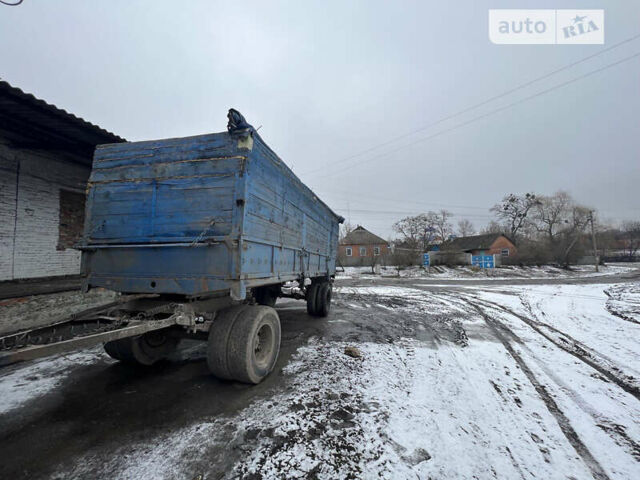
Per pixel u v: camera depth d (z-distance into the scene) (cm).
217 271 305
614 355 460
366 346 498
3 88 370
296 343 518
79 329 268
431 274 2984
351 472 205
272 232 400
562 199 4191
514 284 1848
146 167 348
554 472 208
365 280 2323
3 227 524
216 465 212
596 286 1638
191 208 325
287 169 464
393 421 269
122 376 373
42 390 332
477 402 306
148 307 330
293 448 230
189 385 345
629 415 285
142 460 216
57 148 580
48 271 599
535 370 396
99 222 358
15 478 198
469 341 537
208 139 332
